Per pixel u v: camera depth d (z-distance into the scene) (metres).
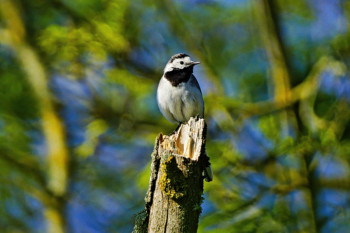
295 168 11.90
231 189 11.09
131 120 12.77
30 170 13.48
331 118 11.99
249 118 12.75
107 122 12.91
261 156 11.81
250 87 13.80
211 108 12.08
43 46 11.45
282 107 12.28
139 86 12.20
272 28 12.44
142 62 12.73
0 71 13.93
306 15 13.52
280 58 12.48
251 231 10.32
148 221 6.09
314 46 13.49
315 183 11.73
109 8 11.70
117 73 11.88
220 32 14.25
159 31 13.52
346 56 12.11
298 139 11.79
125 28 11.97
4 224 13.13
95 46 11.18
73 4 12.04
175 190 5.87
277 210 11.11
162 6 13.30
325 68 12.20
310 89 12.38
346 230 11.25
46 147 14.62
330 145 11.40
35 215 13.66
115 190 13.15
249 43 14.19
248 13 14.03
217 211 10.70
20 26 14.33
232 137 11.95
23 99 13.55
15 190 13.23
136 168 13.27
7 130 12.91
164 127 12.62
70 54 11.34
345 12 12.49
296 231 11.02
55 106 13.98
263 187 11.37
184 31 13.59
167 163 5.86
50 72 13.70
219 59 13.95
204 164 6.33
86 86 12.91
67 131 14.45
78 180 14.09
